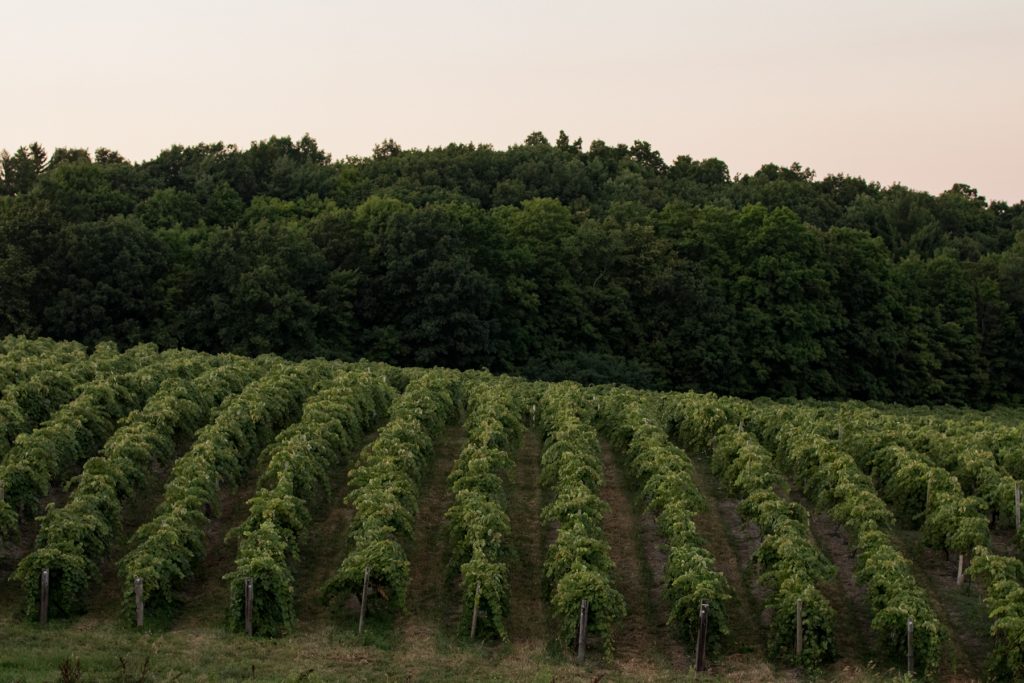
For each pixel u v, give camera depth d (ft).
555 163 375.45
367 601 79.10
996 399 274.36
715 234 263.70
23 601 76.07
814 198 395.75
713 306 247.29
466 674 70.74
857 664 75.56
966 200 436.76
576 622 75.10
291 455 97.09
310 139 419.95
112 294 204.64
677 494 96.07
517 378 199.00
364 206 256.73
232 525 97.40
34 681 62.28
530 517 104.99
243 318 209.67
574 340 248.93
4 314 193.88
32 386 110.01
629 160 445.37
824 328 248.11
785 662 75.66
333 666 70.54
